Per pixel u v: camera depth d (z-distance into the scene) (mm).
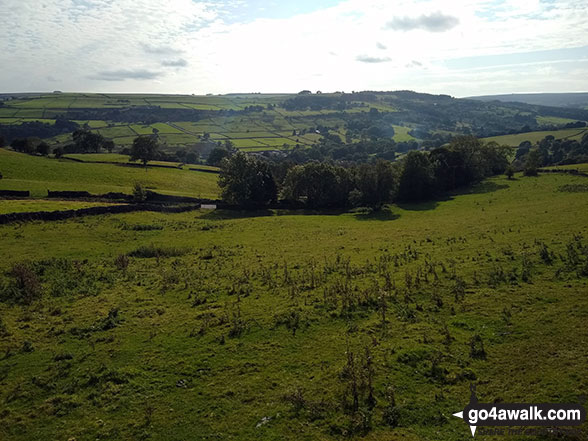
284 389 15453
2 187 61781
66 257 34906
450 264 29766
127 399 15195
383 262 32344
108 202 61906
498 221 45688
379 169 71938
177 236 46781
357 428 13180
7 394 15688
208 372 16875
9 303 24625
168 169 106250
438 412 13719
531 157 96500
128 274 30953
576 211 44719
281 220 60312
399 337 19062
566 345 16797
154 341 19781
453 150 84562
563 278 24234
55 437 13328
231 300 25281
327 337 19594
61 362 17922
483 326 19438
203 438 13023
